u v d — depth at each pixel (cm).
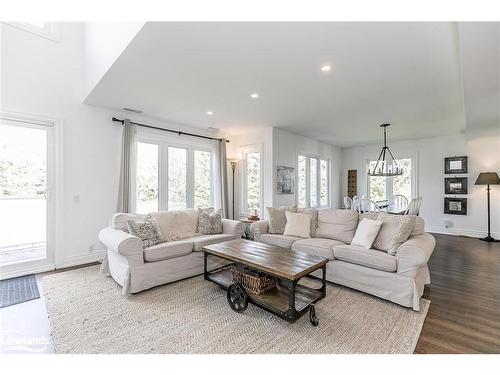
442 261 390
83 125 386
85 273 337
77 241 379
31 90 341
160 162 484
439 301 255
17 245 336
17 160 337
